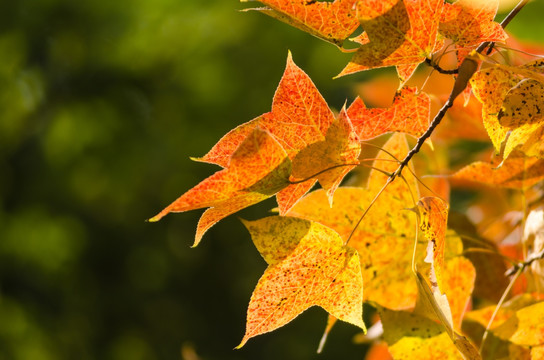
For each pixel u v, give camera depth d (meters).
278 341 7.19
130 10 6.66
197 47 6.42
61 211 7.41
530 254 1.25
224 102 6.53
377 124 1.17
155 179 7.09
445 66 1.50
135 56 6.66
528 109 1.12
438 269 1.11
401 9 1.11
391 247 1.23
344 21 1.13
